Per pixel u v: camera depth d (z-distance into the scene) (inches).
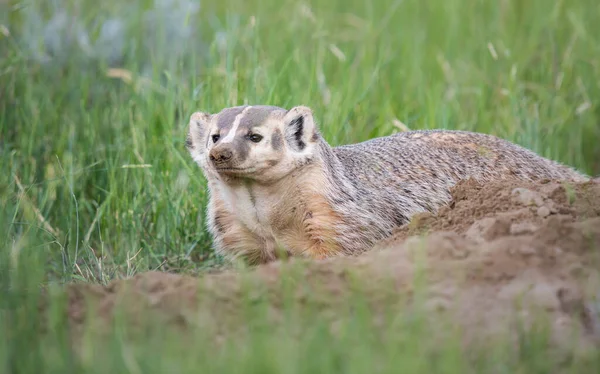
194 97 484.4
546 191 348.5
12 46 540.7
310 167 384.8
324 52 566.3
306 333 256.1
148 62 608.4
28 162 476.7
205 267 434.9
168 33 633.6
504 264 284.7
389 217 405.4
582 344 252.7
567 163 538.6
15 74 517.3
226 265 424.2
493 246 293.7
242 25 622.5
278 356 236.5
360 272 288.2
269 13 634.8
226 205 401.1
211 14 650.8
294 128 382.0
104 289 298.8
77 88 531.2
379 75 561.3
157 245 453.7
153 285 293.4
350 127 505.0
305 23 596.4
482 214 347.3
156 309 280.7
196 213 462.0
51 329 269.9
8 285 318.3
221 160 365.1
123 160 481.4
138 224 454.3
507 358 243.9
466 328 259.6
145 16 638.5
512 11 623.8
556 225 298.8
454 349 239.5
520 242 293.1
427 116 530.6
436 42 635.5
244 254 409.7
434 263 287.4
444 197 424.5
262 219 393.7
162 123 488.1
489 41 586.2
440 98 554.3
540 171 449.7
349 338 248.7
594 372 241.8
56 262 423.5
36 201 469.4
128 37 608.4
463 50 613.6
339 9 682.2
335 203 388.5
